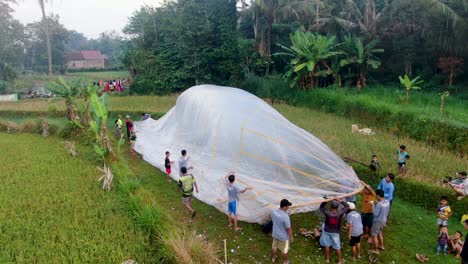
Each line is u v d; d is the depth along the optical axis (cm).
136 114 2573
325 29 3106
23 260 833
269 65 3575
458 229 1117
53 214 1072
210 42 3388
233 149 1290
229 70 3341
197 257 840
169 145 1692
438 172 1367
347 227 1122
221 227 1114
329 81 3089
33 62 7356
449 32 2408
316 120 2188
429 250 1011
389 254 988
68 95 2117
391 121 1958
